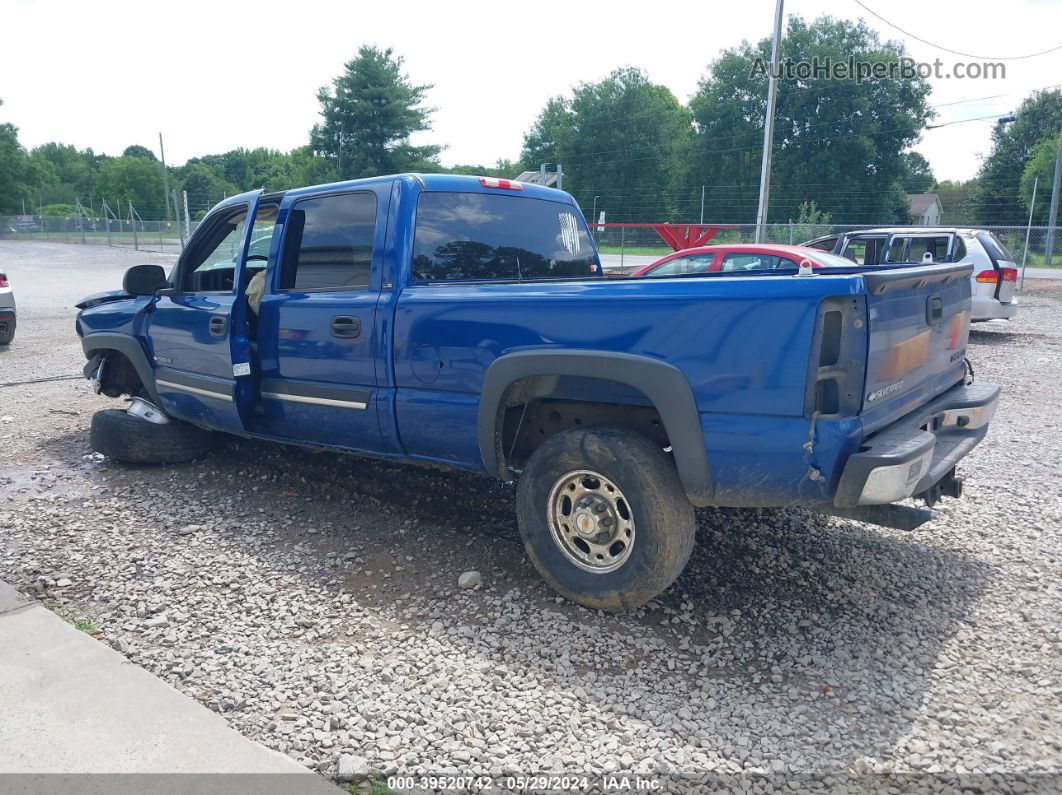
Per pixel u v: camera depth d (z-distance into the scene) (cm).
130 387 649
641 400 349
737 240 3350
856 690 302
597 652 329
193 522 476
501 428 377
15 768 255
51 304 1867
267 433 499
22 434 679
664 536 333
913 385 353
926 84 5984
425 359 396
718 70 6506
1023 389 865
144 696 295
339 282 442
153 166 10731
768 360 300
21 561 418
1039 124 6259
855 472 296
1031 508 489
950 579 394
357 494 520
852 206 6212
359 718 285
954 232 1226
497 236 468
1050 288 2309
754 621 354
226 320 479
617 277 444
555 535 365
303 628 352
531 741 272
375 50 5888
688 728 279
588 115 7181
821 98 6153
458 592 384
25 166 8569
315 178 6112
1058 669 314
